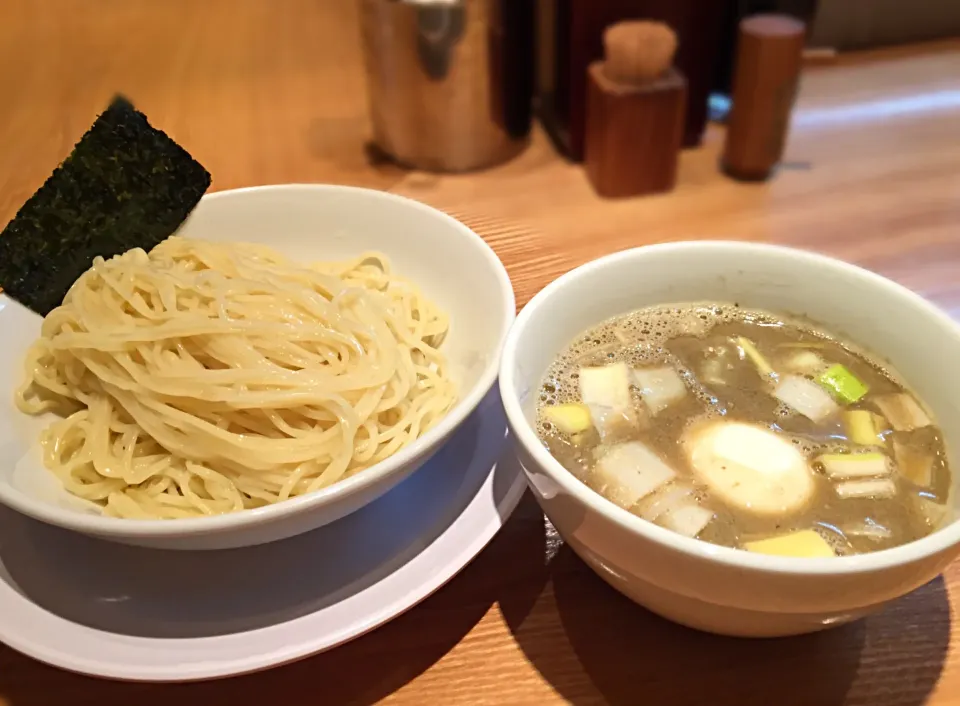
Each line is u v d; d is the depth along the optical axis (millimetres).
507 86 525
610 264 279
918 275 415
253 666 220
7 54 682
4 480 260
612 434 255
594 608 255
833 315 278
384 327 338
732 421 257
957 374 241
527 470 221
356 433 310
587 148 521
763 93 487
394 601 236
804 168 529
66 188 359
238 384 304
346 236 385
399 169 540
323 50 691
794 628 207
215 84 635
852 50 673
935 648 239
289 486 292
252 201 381
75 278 350
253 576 251
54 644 225
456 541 253
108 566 256
